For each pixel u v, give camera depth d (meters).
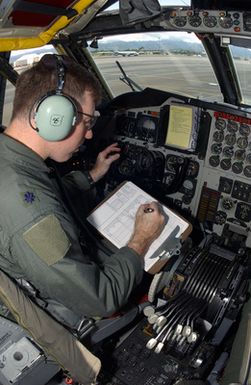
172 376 1.82
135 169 3.02
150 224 1.52
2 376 1.39
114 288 1.34
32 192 1.19
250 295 2.02
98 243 1.68
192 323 1.80
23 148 1.24
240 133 2.51
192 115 2.62
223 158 2.63
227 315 1.97
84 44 2.91
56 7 1.68
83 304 1.28
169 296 2.08
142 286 2.08
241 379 1.19
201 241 2.81
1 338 1.47
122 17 2.13
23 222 1.16
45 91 1.18
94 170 2.12
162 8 2.25
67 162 2.86
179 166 2.79
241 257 2.33
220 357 1.87
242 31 2.04
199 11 2.11
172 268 2.11
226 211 2.76
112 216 1.79
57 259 1.18
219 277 2.04
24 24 1.71
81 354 1.36
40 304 1.34
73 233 1.26
